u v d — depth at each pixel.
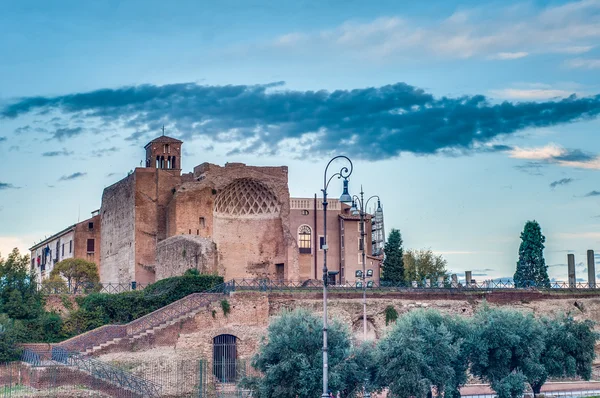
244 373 105.56
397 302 130.38
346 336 101.69
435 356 102.75
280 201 154.12
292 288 129.25
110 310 125.38
